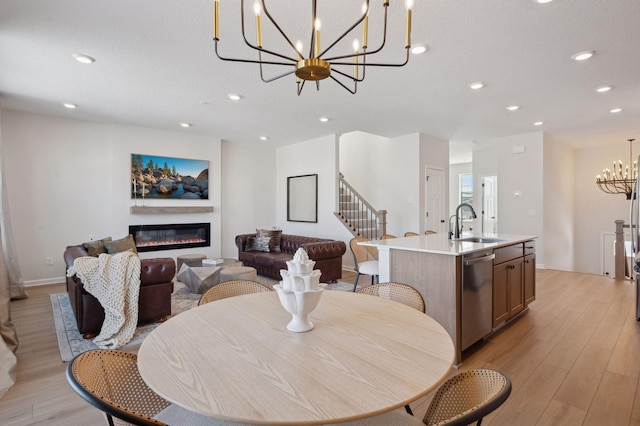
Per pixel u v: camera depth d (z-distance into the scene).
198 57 3.12
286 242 5.97
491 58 3.13
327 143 6.74
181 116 5.20
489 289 2.97
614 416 1.93
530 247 3.85
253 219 7.66
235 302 1.73
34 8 2.34
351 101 4.43
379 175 7.28
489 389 1.03
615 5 2.30
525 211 6.47
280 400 0.86
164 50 2.98
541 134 6.25
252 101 4.43
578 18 2.47
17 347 2.76
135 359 1.26
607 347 2.86
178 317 1.49
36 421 1.90
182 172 6.38
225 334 1.30
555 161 6.83
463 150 8.38
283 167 7.90
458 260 2.59
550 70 3.40
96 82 3.74
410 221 6.60
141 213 5.83
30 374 2.42
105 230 5.61
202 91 4.05
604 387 2.24
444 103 4.49
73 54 3.05
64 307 3.96
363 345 1.19
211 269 4.47
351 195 7.88
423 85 3.81
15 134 4.90
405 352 1.14
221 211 7.03
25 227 4.98
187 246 6.41
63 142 5.27
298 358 1.09
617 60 3.18
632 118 5.27
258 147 7.74
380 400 0.86
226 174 7.22
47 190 5.14
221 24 2.56
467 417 0.83
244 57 3.13
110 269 3.02
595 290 4.72
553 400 2.10
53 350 2.81
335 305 1.67
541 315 3.68
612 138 6.76
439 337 1.27
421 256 2.79
